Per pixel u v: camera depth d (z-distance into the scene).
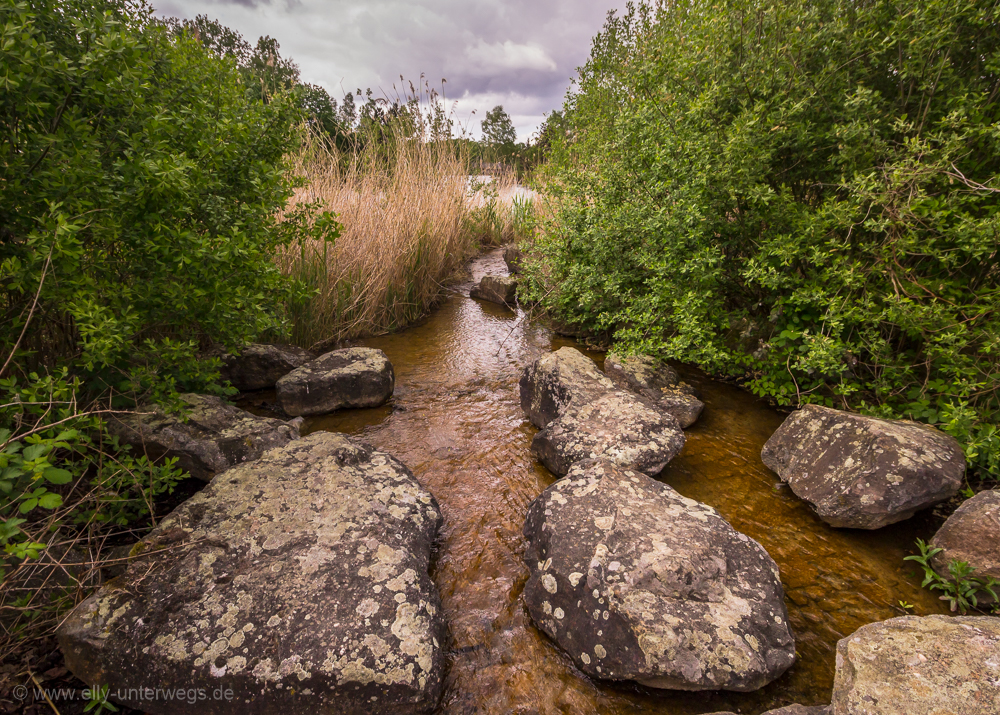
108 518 2.53
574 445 3.49
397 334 6.44
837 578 2.64
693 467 3.64
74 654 1.92
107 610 2.02
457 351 5.88
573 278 5.52
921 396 3.71
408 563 2.38
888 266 3.64
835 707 1.57
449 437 4.02
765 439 4.03
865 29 3.67
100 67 2.21
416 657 1.95
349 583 2.22
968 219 3.14
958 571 2.50
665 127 4.46
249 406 4.45
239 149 3.45
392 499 2.83
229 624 2.01
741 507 3.21
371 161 7.40
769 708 1.98
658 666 1.98
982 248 3.15
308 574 2.24
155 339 3.75
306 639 1.97
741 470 3.61
